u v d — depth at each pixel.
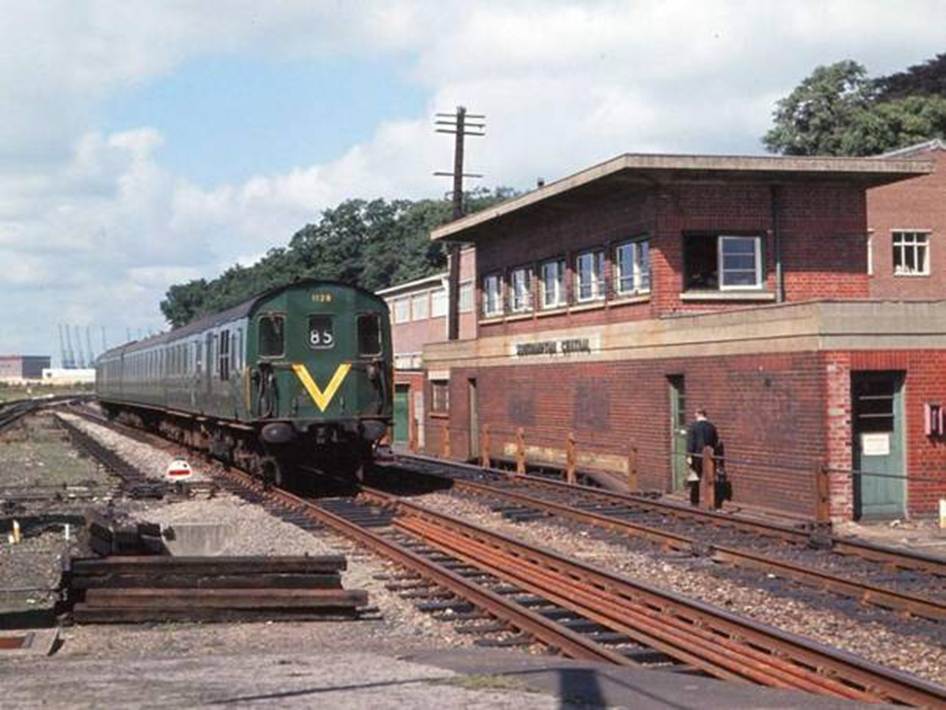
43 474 30.14
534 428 30.47
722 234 24.30
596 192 25.67
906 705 8.40
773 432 20.50
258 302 24.70
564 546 17.00
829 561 15.42
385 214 96.25
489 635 11.34
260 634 11.59
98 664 9.85
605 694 8.28
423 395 41.25
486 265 34.25
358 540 17.55
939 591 13.19
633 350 25.11
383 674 9.12
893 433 19.95
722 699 8.12
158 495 24.27
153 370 40.94
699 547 16.00
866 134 63.41
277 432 24.42
